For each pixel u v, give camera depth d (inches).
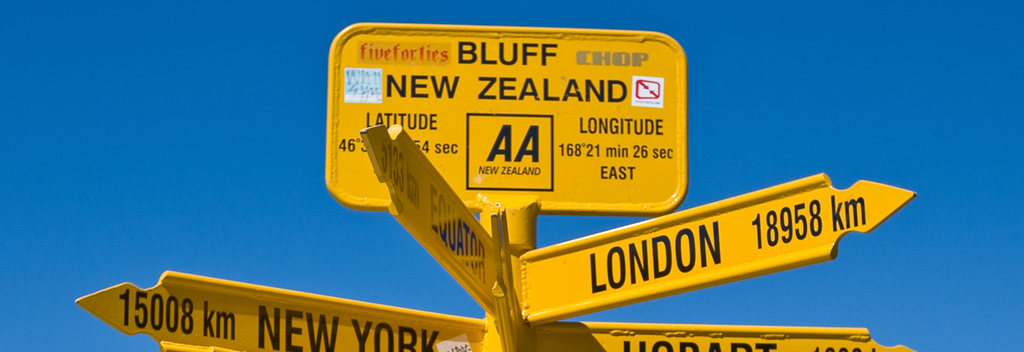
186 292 136.1
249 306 141.4
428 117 163.5
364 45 165.0
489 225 158.9
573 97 165.5
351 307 150.4
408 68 164.7
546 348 156.9
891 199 133.1
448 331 159.2
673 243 149.6
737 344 158.2
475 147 162.9
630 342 157.6
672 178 164.6
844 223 136.3
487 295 147.5
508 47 165.9
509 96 164.6
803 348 158.4
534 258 159.0
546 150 163.6
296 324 145.2
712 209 147.4
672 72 167.6
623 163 164.2
